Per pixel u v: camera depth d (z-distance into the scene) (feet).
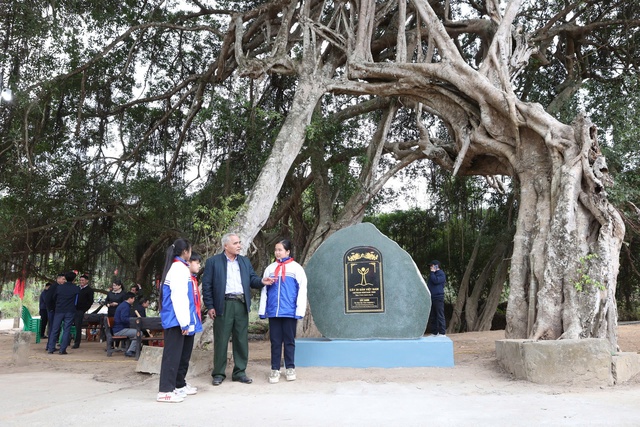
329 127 55.01
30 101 51.52
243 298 24.43
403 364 27.76
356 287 29.73
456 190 75.56
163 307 20.22
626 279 72.90
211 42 70.08
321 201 59.62
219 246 35.17
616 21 58.29
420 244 84.33
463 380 24.47
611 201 42.65
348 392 21.65
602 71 65.36
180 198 63.93
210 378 25.21
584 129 34.50
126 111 69.41
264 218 39.78
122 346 44.55
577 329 29.53
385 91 46.16
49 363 32.73
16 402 19.69
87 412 17.71
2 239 55.77
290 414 17.15
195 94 68.13
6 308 123.85
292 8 50.83
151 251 69.87
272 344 24.53
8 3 50.16
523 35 45.70
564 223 32.27
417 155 56.24
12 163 57.16
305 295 24.71
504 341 26.91
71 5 53.83
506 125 39.63
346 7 59.41
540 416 16.38
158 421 16.24
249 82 63.00
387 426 15.15
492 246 77.15
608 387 22.71
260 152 58.75
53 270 71.72
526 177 38.11
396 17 59.00
